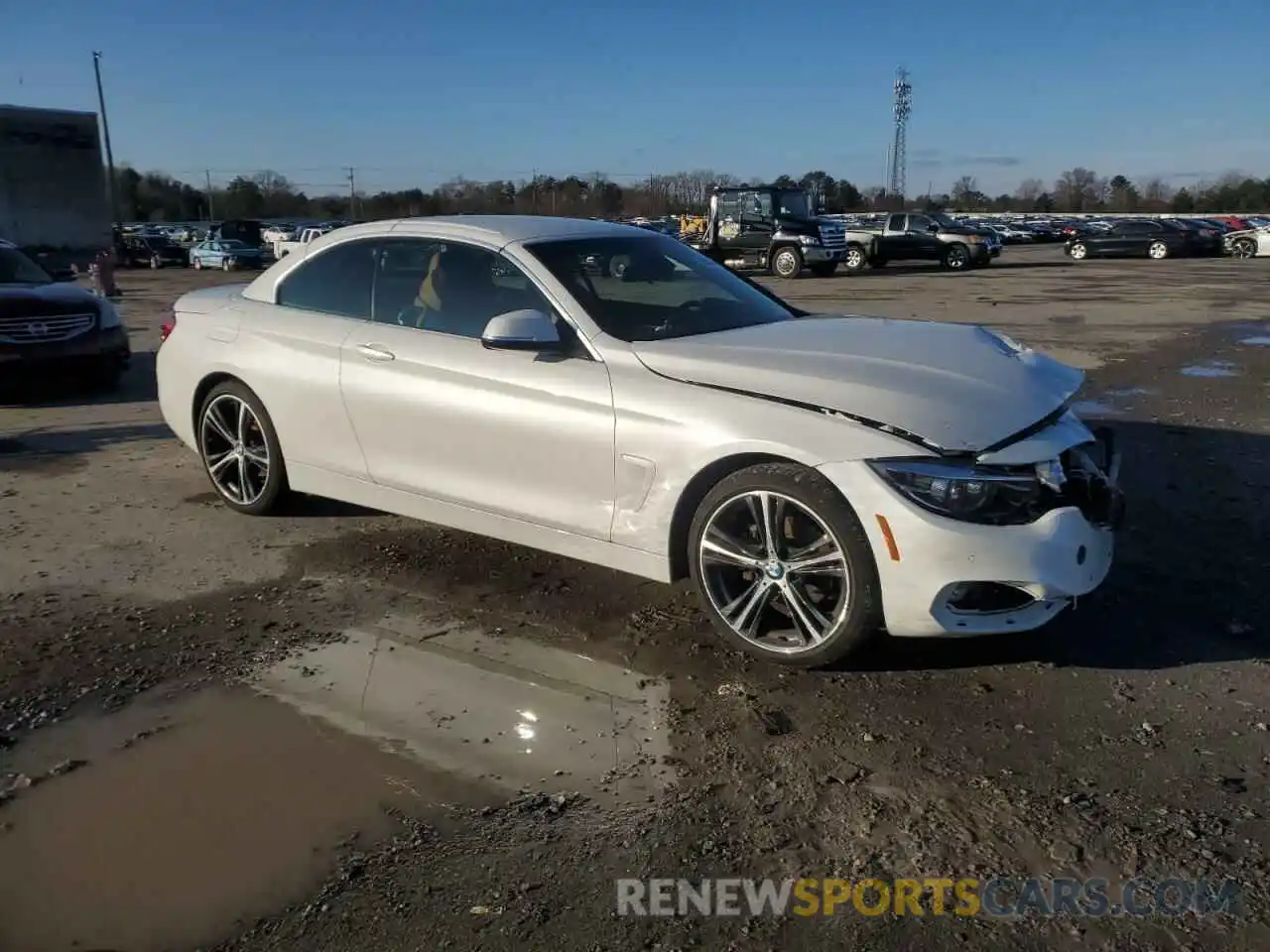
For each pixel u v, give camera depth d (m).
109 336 9.43
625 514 4.00
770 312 4.83
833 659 3.64
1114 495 3.78
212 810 2.95
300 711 3.52
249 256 37.31
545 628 4.17
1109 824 2.83
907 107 87.31
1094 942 2.40
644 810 2.93
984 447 3.43
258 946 2.43
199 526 5.46
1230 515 5.54
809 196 29.30
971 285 23.88
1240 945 2.38
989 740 3.27
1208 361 10.95
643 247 4.90
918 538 3.37
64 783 3.09
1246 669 3.72
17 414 8.55
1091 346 12.12
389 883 2.64
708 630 4.12
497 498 4.38
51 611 4.34
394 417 4.66
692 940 2.43
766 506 3.64
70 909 2.55
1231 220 45.44
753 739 3.30
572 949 2.40
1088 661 3.79
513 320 4.07
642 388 3.93
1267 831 2.79
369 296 4.94
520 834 2.83
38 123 34.28
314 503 5.83
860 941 2.41
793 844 2.77
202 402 5.61
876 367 3.78
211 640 4.07
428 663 3.87
